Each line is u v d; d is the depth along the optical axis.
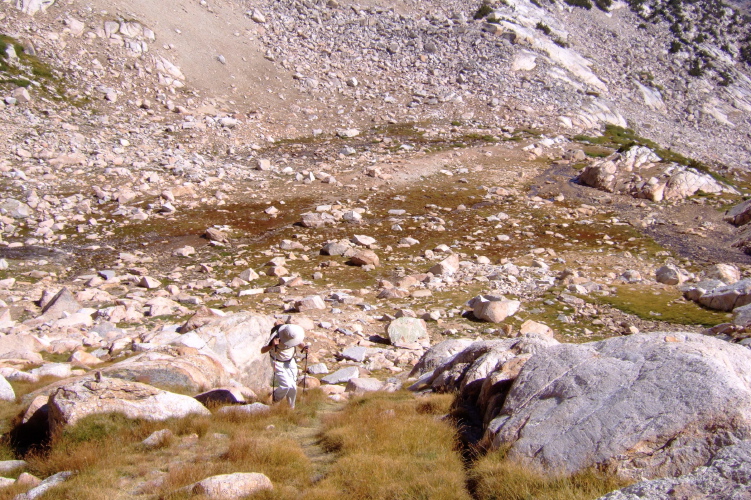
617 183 37.22
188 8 55.59
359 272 24.23
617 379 6.78
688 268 25.47
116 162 34.31
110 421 8.21
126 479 6.98
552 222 31.33
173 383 10.17
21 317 18.36
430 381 11.66
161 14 52.66
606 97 60.34
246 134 43.00
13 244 24.86
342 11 66.31
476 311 19.86
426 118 48.78
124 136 38.19
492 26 64.62
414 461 7.21
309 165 38.53
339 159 39.62
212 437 8.34
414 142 43.62
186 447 7.95
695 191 36.56
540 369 7.72
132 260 24.48
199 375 10.63
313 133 44.94
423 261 25.52
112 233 27.25
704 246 28.47
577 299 21.36
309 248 26.81
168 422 8.58
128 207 29.89
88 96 41.41
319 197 33.41
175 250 25.91
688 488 4.81
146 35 48.84
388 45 60.09
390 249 26.72
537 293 22.14
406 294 21.62
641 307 20.91
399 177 37.06
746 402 5.88
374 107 50.12
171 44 49.91
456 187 36.06
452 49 60.88
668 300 21.69
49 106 38.81
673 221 32.03
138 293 20.92
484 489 6.10
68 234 26.80
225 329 12.52
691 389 6.18
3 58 40.47
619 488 5.43
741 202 33.75
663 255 27.03
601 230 30.52
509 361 9.09
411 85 54.22
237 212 30.77
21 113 36.88
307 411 9.96
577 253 27.19
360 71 55.75
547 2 79.19
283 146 42.06
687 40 78.25
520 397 7.44
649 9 84.62
